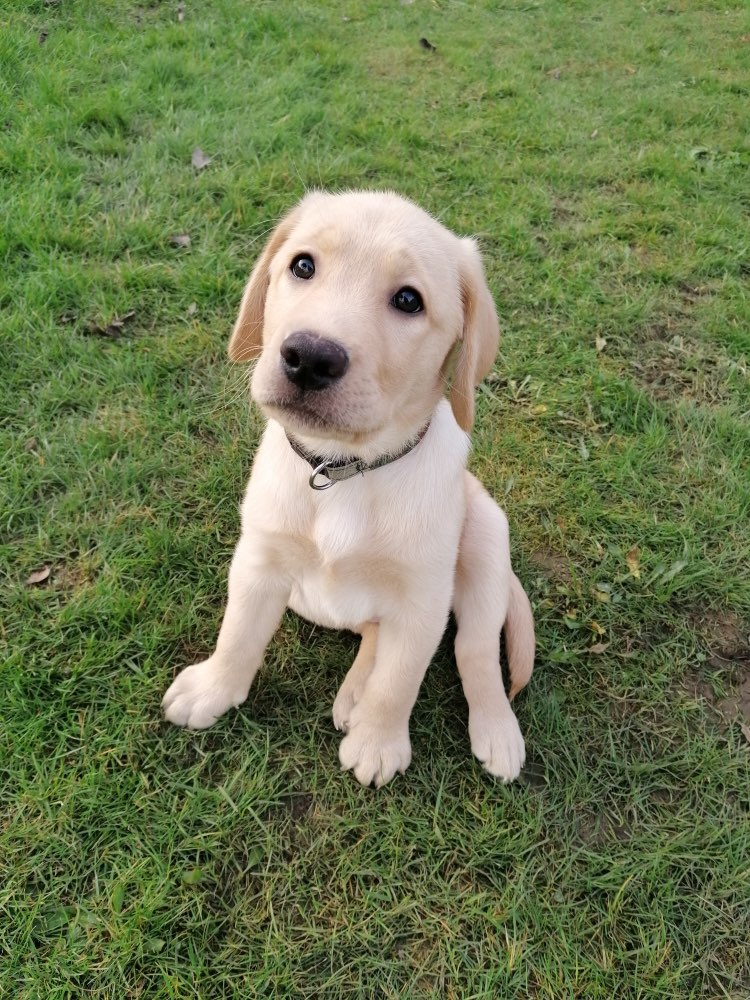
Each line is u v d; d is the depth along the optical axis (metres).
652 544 0.64
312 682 0.53
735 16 1.69
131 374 0.70
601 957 0.43
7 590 0.54
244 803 0.46
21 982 0.39
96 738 0.47
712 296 0.90
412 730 0.51
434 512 0.43
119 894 0.41
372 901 0.43
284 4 1.45
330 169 0.98
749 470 0.70
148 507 0.61
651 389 0.78
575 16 1.63
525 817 0.48
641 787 0.50
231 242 0.85
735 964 0.43
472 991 0.41
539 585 0.61
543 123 1.19
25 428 0.64
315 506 0.42
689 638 0.58
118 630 0.53
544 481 0.68
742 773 0.51
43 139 0.92
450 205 0.98
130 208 0.86
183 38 1.22
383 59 1.33
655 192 1.04
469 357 0.42
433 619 0.44
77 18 1.22
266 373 0.36
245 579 0.46
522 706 0.53
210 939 0.41
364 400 0.35
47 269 0.75
